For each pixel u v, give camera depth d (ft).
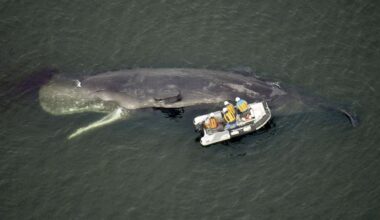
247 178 429.79
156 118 464.65
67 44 535.19
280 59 517.96
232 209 412.57
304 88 488.85
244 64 513.04
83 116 467.93
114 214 411.95
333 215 406.82
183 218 408.67
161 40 537.24
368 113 468.75
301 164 436.76
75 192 424.87
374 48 524.52
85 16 560.61
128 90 467.52
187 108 464.24
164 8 565.12
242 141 451.53
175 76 470.39
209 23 551.59
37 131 460.96
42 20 555.69
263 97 464.24
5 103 478.18
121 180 430.61
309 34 539.70
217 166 437.58
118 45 534.37
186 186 426.10
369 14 553.23
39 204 418.51
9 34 542.16
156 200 419.13
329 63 513.45
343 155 440.45
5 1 565.53
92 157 444.55
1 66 510.58
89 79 481.05
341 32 539.70
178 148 448.24
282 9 562.25
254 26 547.90
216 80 467.93
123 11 564.30
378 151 441.27
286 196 418.72
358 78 499.51
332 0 565.53
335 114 464.65
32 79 495.41
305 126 458.09
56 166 440.04
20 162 442.91
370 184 422.41
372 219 402.11
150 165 438.81
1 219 409.08
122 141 452.76
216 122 440.04
